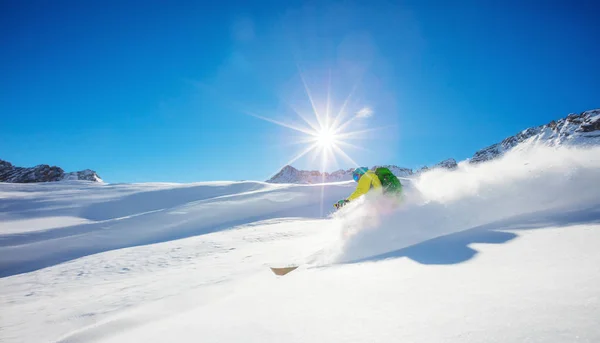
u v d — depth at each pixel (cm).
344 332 114
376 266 221
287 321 140
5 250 1605
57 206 2892
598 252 142
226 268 565
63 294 578
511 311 99
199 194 3416
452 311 111
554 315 90
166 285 476
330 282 202
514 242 195
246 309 177
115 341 179
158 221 2166
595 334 75
